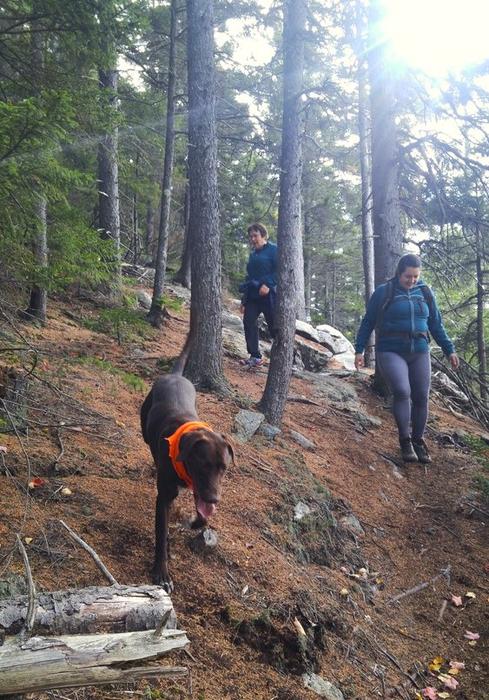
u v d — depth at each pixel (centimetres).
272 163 1084
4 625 242
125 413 605
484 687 416
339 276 3906
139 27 676
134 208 2023
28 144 448
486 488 677
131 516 418
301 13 738
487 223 888
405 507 638
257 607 381
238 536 448
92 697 274
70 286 1092
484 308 1347
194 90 749
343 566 505
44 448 475
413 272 681
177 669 249
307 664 364
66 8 615
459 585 529
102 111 736
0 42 660
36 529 373
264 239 923
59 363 654
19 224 538
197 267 737
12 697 236
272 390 697
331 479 630
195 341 735
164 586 359
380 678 395
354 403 878
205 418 635
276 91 1245
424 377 703
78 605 258
